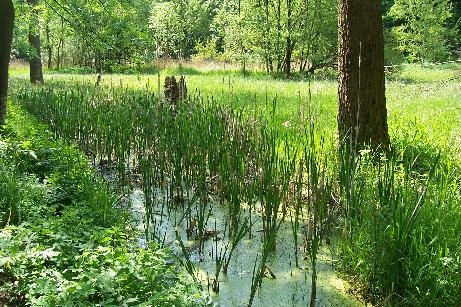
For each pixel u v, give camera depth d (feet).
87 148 31.09
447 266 13.88
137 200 23.94
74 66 125.80
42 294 12.63
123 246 14.70
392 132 27.53
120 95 34.47
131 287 12.18
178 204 23.27
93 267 12.76
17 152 22.79
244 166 21.89
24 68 128.26
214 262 17.87
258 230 20.35
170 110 27.35
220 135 23.40
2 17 26.66
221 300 15.40
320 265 17.60
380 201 16.30
